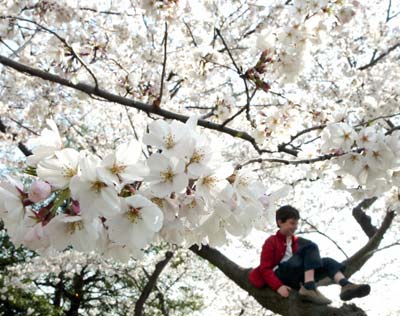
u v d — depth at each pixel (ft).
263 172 27.61
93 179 4.58
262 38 11.82
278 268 14.60
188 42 20.35
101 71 19.67
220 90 22.43
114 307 58.39
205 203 5.05
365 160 8.54
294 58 12.06
